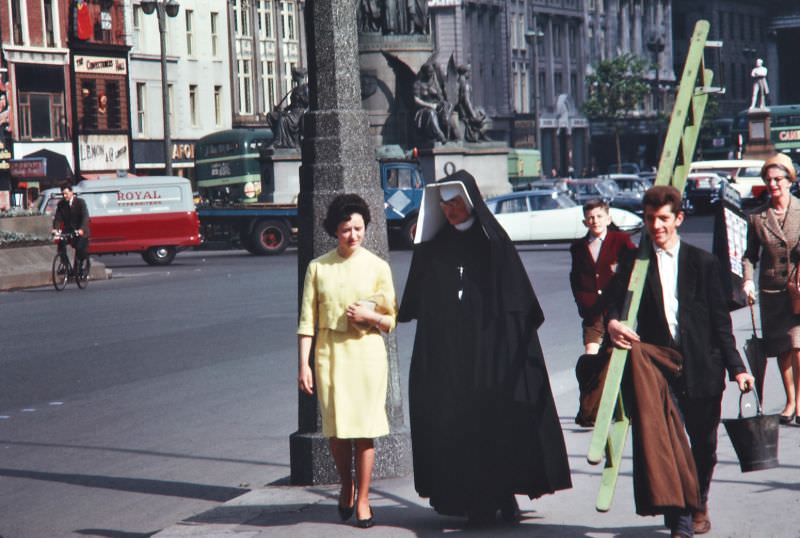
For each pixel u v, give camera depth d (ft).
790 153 326.44
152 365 63.36
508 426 27.48
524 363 27.63
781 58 633.61
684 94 25.70
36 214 142.82
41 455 42.83
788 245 39.45
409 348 67.15
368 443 28.73
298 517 29.86
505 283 27.55
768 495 29.66
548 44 436.35
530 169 312.50
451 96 374.84
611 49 481.05
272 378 58.13
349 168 33.50
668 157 25.48
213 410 50.21
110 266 158.81
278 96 342.23
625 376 25.25
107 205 155.12
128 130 289.12
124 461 41.42
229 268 145.48
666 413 24.72
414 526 28.43
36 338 77.10
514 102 412.77
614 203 213.46
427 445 28.07
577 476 33.09
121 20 288.71
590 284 44.65
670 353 24.98
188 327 80.64
